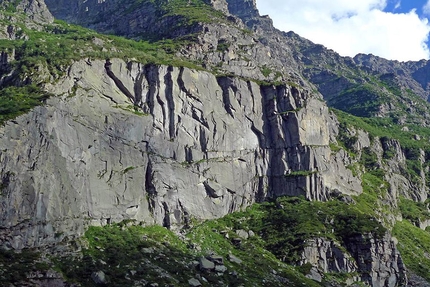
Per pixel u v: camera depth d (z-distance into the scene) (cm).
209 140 18312
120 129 15925
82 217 14000
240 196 19025
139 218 15800
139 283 12388
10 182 12325
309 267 16625
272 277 15275
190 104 18050
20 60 16075
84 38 19512
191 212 17150
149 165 16538
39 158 13150
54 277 11506
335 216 18938
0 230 11912
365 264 17638
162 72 17562
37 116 13500
